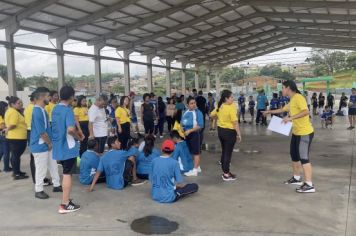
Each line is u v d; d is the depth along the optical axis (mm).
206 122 17688
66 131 4320
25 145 6285
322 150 8750
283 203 4613
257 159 7758
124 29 14586
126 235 3674
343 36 22172
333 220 3982
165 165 4742
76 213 4367
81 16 12352
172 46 19672
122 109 7547
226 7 15500
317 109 21891
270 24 20203
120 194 5156
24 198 5055
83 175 5715
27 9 10617
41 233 3766
